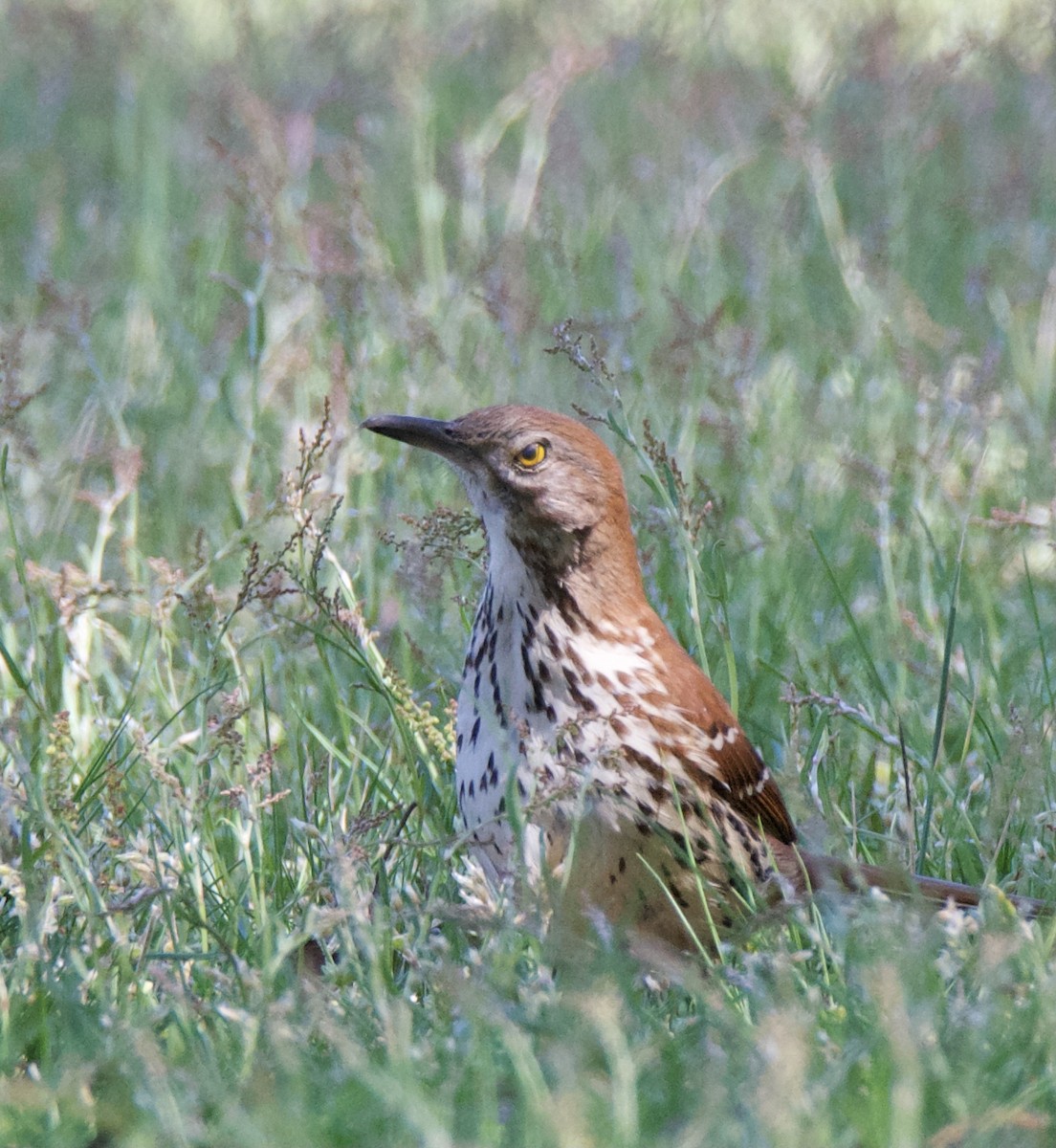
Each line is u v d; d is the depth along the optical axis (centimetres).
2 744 841
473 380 1320
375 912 709
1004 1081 605
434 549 947
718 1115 564
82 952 711
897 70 2064
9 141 2397
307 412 1260
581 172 1900
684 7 2708
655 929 798
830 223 1720
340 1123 578
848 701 1024
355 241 1352
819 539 1201
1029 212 1888
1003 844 842
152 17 2767
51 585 957
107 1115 588
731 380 1233
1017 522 1074
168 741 935
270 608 885
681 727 786
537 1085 576
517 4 2692
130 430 1337
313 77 2303
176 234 1869
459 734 806
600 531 796
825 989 684
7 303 1566
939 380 1321
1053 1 2381
